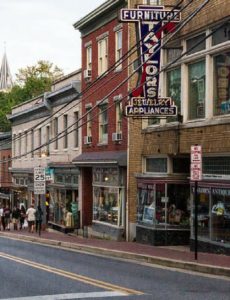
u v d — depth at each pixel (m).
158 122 27.75
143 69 25.38
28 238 34.53
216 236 22.52
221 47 22.42
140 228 28.62
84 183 38.66
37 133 49.69
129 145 30.56
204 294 13.55
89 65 38.19
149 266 19.69
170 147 26.28
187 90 25.25
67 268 18.80
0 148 62.84
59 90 42.72
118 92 32.84
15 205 57.25
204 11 23.45
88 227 37.12
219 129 22.62
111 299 12.84
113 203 32.84
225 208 21.97
